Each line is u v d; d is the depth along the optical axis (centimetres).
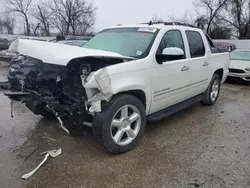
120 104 331
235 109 581
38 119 482
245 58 972
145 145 380
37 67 364
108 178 297
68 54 319
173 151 363
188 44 466
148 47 381
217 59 574
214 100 608
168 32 421
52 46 351
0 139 395
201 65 502
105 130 323
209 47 543
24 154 349
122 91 332
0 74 1005
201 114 537
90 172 308
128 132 354
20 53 368
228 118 514
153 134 422
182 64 437
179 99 462
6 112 524
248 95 738
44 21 5181
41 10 5153
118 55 343
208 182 291
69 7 5103
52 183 286
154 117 398
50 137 403
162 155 351
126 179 295
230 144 390
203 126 465
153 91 381
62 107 338
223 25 3656
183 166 323
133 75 341
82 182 289
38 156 344
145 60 363
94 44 439
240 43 2483
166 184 287
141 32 418
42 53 332
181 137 413
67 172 307
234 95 734
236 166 325
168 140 400
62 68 334
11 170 309
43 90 362
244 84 916
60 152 354
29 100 373
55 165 322
